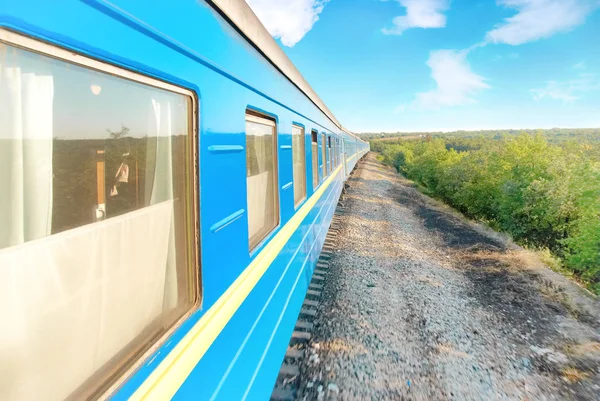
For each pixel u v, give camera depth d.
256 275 2.40
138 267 1.28
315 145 6.15
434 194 24.58
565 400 3.65
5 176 0.86
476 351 4.44
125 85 1.18
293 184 3.92
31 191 0.92
